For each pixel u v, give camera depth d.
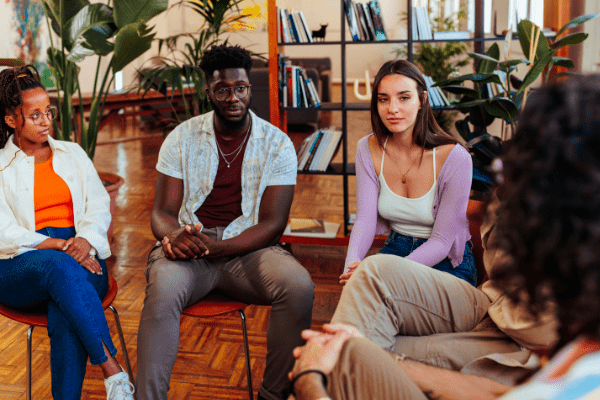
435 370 1.21
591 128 0.69
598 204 0.68
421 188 2.04
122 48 3.18
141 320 1.85
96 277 2.02
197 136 2.23
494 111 2.61
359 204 2.13
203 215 2.26
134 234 3.93
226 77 2.11
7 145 2.08
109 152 6.49
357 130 7.76
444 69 5.10
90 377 2.27
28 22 6.16
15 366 2.34
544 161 0.71
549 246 0.72
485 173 2.74
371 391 1.08
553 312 0.79
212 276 2.05
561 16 3.41
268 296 1.95
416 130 2.04
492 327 1.49
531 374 0.93
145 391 1.79
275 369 1.94
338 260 3.51
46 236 2.06
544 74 3.45
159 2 3.29
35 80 2.07
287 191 2.19
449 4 6.51
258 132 2.22
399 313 1.46
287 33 3.41
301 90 3.45
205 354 2.45
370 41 3.32
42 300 1.87
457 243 1.99
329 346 1.15
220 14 3.46
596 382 0.63
